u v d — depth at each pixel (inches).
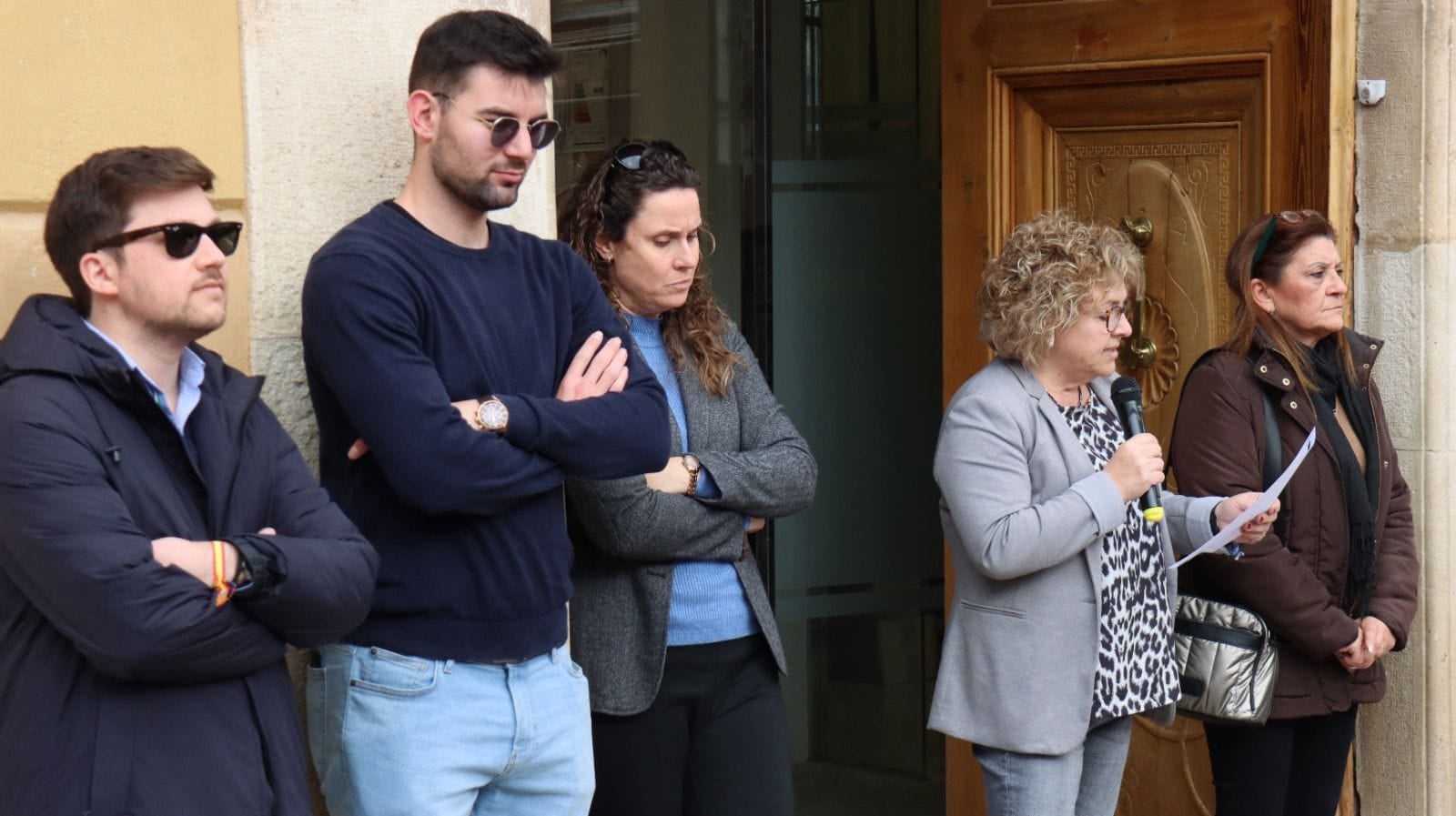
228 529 103.7
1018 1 215.2
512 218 146.9
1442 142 196.4
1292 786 179.2
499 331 122.3
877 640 260.8
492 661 119.8
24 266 114.9
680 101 219.8
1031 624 150.3
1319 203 197.8
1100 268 150.9
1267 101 200.5
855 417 253.1
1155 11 206.1
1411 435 199.8
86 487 94.7
